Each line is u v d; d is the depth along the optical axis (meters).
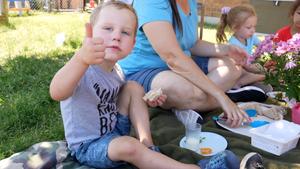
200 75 2.28
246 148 2.00
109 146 1.73
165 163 1.69
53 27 7.34
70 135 1.84
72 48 5.24
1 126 2.47
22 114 2.63
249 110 2.47
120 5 1.85
